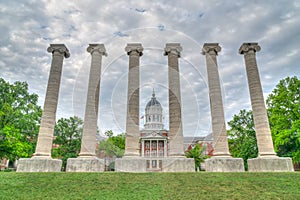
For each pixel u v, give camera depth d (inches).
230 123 1585.9
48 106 882.8
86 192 454.3
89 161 773.9
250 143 1381.6
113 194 441.4
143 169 705.0
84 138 804.6
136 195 434.9
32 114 1214.9
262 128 845.2
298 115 1066.7
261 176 570.9
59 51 968.3
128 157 737.0
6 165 1745.8
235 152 1514.5
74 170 763.4
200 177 560.7
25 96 1263.5
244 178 550.3
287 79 1183.6
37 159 782.5
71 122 1663.4
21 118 1130.0
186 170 731.4
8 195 438.6
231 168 789.2
